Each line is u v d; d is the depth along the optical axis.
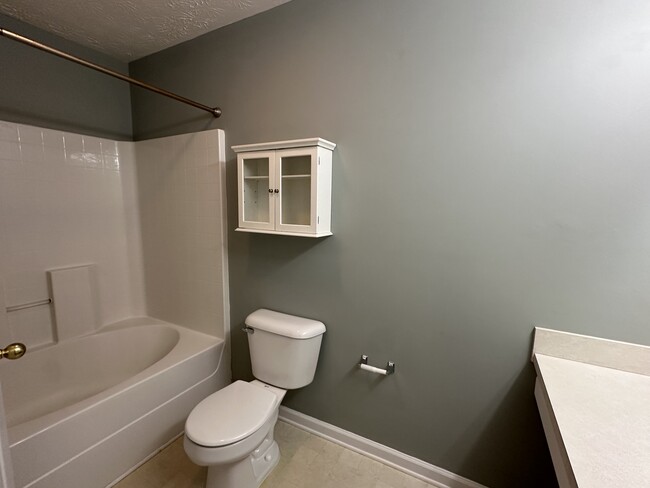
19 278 1.81
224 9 1.61
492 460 1.35
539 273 1.17
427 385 1.44
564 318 1.15
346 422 1.68
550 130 1.10
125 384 1.50
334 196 1.54
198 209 2.01
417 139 1.33
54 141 1.92
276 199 1.49
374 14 1.36
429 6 1.25
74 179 2.02
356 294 1.55
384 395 1.55
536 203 1.15
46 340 1.93
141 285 2.40
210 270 2.02
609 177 1.04
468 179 1.25
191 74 1.95
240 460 1.31
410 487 1.45
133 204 2.31
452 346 1.36
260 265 1.84
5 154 1.73
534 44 1.10
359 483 1.47
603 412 0.88
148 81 2.18
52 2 1.58
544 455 1.25
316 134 1.55
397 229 1.41
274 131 1.68
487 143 1.20
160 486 1.44
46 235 1.91
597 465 0.71
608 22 1.00
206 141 1.90
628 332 1.07
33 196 1.84
